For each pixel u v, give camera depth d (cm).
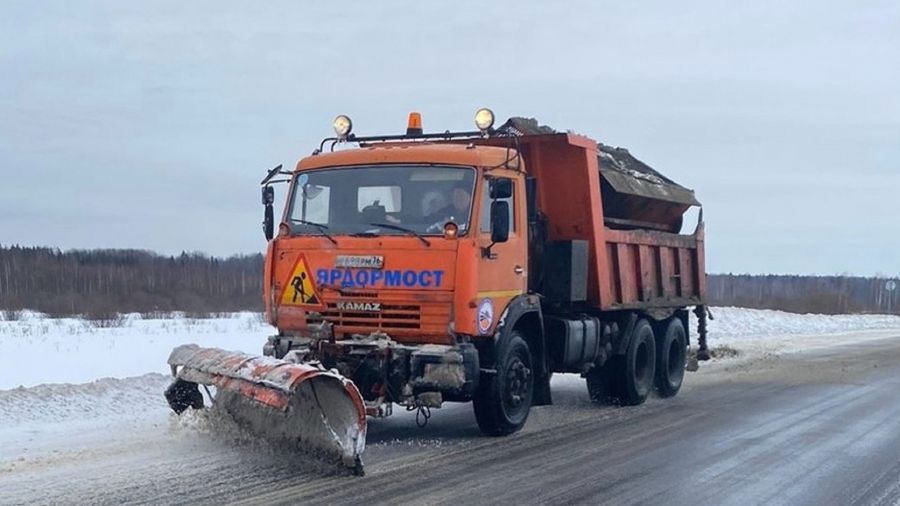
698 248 1596
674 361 1484
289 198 1023
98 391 1222
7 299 4488
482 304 947
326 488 755
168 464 826
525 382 1040
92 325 2989
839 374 1794
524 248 1050
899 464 909
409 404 923
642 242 1366
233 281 5791
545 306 1183
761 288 7019
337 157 1007
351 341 939
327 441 812
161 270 5831
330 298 962
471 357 924
